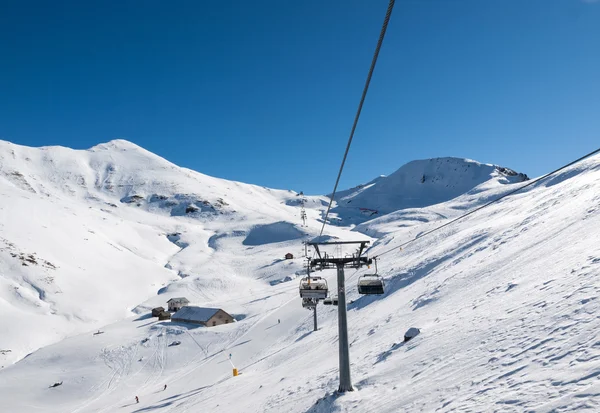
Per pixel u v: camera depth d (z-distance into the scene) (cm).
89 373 5303
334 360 2142
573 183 4928
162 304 9688
